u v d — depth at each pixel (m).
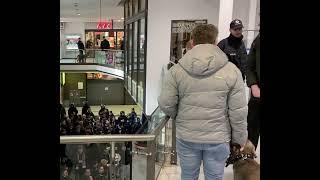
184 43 7.52
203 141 1.90
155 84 7.93
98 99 21.22
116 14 21.83
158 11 7.60
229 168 2.90
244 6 5.22
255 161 2.28
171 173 2.85
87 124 9.88
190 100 1.88
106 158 2.19
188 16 7.43
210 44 1.85
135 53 11.35
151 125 2.58
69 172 2.16
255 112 2.56
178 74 1.90
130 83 13.27
